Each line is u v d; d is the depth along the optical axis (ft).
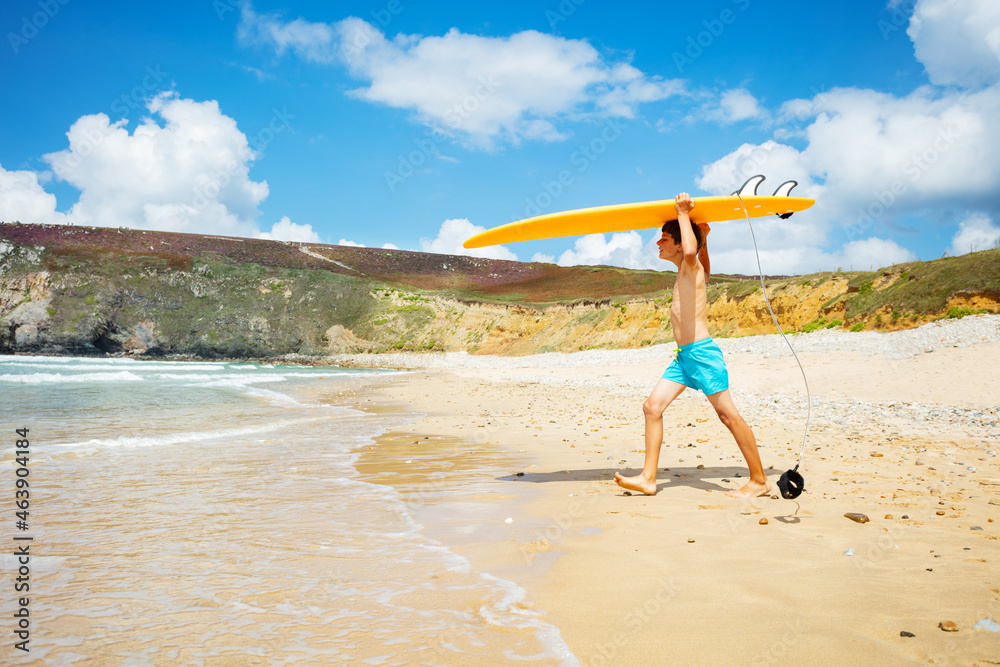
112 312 152.97
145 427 27.25
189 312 166.20
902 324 61.93
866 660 5.45
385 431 26.91
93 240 188.14
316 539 10.00
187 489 14.25
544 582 7.78
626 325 114.62
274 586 7.72
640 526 10.52
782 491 11.36
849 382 40.50
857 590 7.23
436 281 216.54
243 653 5.77
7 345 139.44
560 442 23.02
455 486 14.75
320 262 223.30
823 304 74.69
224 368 115.03
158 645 5.94
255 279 185.47
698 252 14.19
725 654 5.63
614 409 37.70
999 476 14.74
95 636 6.16
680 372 13.44
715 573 7.96
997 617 6.32
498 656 5.67
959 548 8.89
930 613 6.48
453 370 104.88
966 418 25.93
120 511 11.98
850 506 11.71
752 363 55.16
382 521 11.26
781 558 8.54
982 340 46.06
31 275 150.20
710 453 19.49
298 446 22.03
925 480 14.35
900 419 26.99
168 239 210.79
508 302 175.94
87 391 49.29
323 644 5.97
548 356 111.96
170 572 8.30
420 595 7.36
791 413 30.86
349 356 161.17
